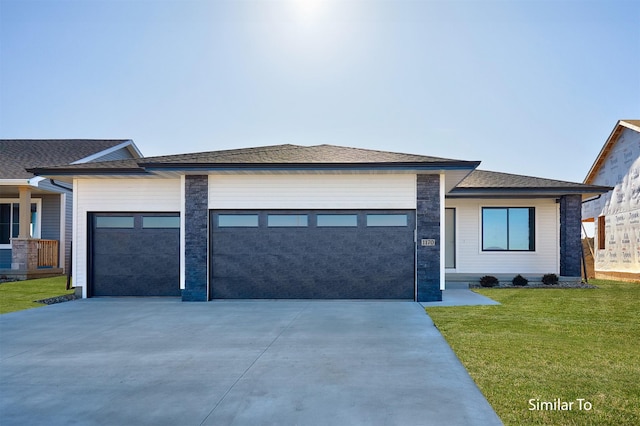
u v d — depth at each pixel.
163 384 5.73
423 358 6.77
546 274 16.92
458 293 14.66
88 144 24.28
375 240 13.02
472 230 17.95
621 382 5.63
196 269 13.02
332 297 13.05
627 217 20.80
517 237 17.88
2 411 4.89
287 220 13.15
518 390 5.37
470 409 4.82
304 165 12.14
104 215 14.04
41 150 22.75
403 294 12.97
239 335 8.47
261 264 13.15
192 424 4.52
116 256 13.96
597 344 7.51
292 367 6.38
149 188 13.91
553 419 4.54
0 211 20.98
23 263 18.88
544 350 7.14
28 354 7.22
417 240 12.84
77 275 13.88
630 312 10.70
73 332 8.84
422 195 12.88
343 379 5.84
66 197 21.38
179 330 8.97
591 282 19.14
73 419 4.68
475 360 6.60
